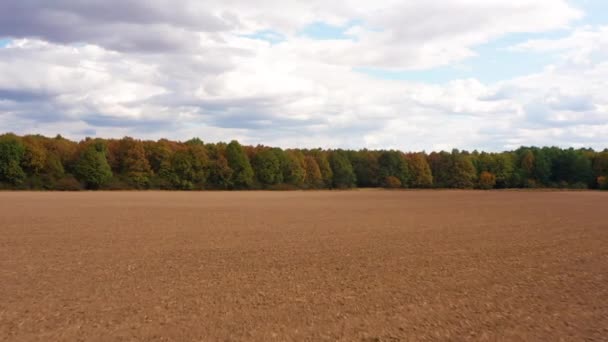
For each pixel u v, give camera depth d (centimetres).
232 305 1370
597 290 1599
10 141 9756
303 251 2411
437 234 3195
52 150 10644
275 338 1099
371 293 1530
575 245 2681
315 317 1262
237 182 12269
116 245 2578
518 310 1354
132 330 1141
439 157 15375
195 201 7100
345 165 14375
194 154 11650
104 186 10644
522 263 2102
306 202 7269
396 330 1169
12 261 2077
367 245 2645
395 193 11444
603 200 7906
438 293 1540
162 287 1589
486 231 3394
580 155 14900
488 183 14850
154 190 11194
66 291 1526
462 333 1155
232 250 2430
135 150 11075
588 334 1161
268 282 1680
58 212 4688
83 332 1125
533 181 14988
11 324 1180
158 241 2748
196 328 1160
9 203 5978
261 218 4378
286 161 13200
